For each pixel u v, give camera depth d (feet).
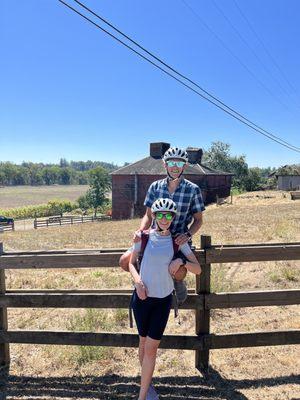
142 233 12.55
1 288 15.69
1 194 497.46
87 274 33.12
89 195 262.67
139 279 12.26
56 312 22.68
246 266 31.32
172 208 11.95
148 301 12.39
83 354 16.33
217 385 14.44
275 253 15.25
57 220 167.22
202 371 15.35
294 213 85.25
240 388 14.24
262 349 17.03
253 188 250.57
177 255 12.41
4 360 16.07
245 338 15.25
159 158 182.50
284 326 19.12
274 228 54.70
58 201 277.85
